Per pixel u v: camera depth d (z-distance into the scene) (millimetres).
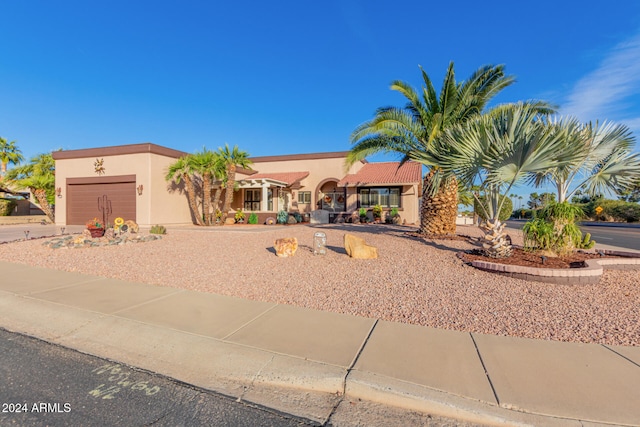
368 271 7812
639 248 13453
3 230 17953
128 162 19562
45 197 24031
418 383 3289
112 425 2805
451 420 2943
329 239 12734
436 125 12383
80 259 9211
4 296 5988
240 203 25766
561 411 2889
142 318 4977
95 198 20578
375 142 14391
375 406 3148
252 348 4043
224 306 5535
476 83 13125
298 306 5566
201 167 19875
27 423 2803
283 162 26656
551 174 9531
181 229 17641
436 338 4309
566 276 6805
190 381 3514
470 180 8891
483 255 9164
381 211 23406
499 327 4699
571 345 4113
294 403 3184
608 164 9359
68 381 3473
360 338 4312
